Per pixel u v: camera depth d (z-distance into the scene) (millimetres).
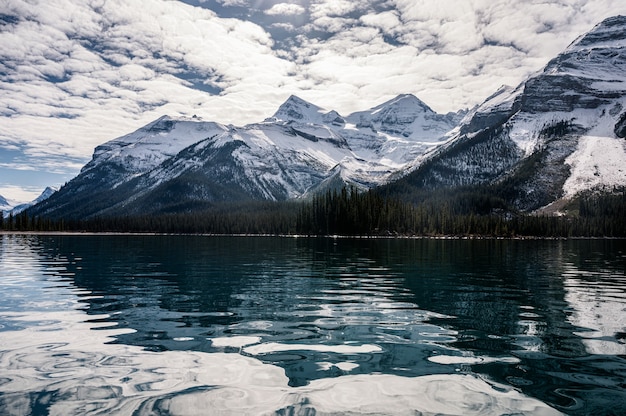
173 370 14094
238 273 43531
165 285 34344
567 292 32062
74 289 31906
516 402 11750
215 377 13492
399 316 22891
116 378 13328
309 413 10938
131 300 27203
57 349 16359
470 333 19266
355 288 33375
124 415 10727
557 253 89000
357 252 82750
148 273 42938
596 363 15016
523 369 14430
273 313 23516
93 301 26766
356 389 12594
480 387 12797
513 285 35938
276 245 113000
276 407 11297
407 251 88062
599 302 27672
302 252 81625
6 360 15000
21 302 26266
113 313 23172
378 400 11828
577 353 16219
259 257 67062
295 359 15352
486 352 16344
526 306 26094
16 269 46125
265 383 13016
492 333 19266
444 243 137125
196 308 24734
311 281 37438
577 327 20547
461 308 25281
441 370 14250
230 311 23953
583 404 11586
